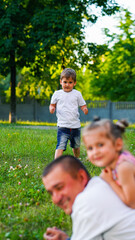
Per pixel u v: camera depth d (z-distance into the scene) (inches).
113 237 75.9
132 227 74.3
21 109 1053.8
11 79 727.7
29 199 133.1
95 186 78.2
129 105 1002.1
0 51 635.5
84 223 75.6
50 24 591.5
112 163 76.7
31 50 641.6
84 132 76.7
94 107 1036.5
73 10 652.1
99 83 1186.6
